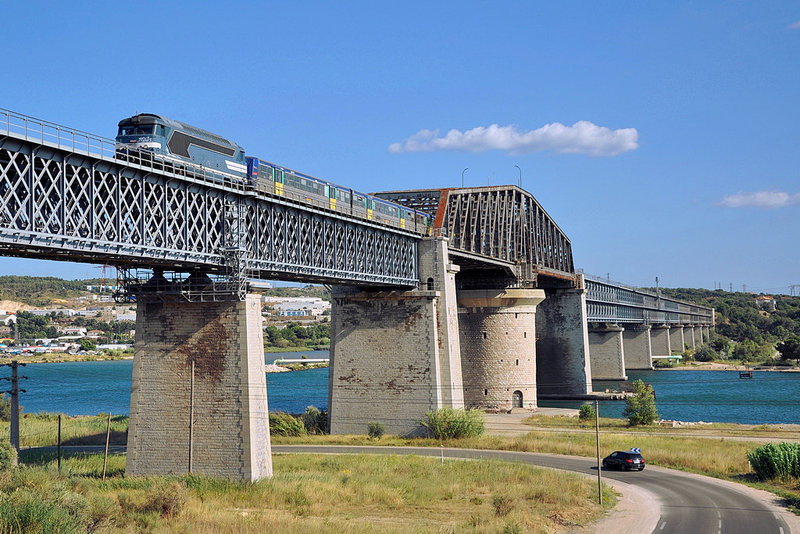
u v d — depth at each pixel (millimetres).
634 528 49406
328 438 90312
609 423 107062
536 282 142375
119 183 49219
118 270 60156
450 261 106125
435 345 91438
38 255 48156
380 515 51781
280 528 43844
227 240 59812
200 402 58469
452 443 87188
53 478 53531
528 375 122562
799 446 69688
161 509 47656
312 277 71812
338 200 78250
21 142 43062
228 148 62062
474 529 46531
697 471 73000
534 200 133875
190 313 59406
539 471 67688
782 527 48875
